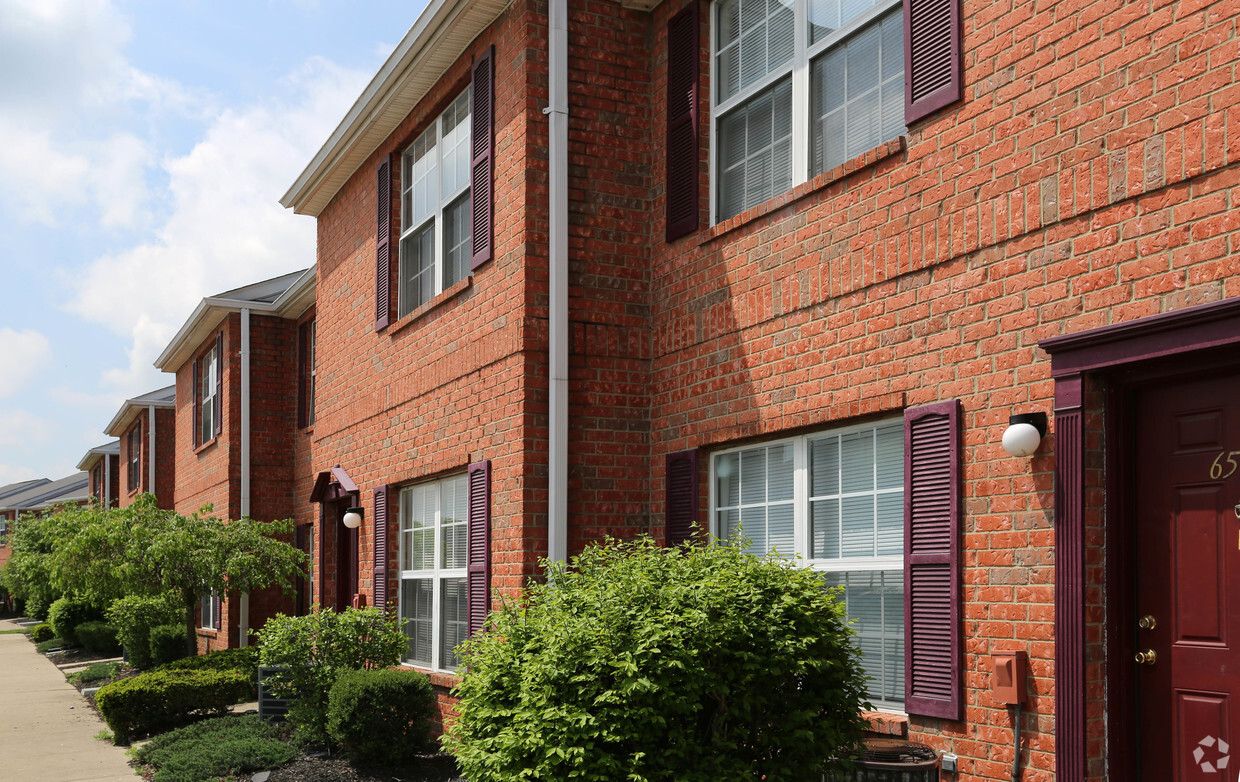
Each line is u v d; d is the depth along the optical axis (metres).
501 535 8.73
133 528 14.96
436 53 10.06
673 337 8.52
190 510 22.11
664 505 8.52
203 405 21.50
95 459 42.25
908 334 6.23
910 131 6.29
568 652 5.25
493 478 8.94
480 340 9.29
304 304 17.83
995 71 5.73
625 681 5.04
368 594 11.91
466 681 5.76
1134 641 5.02
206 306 18.42
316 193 13.95
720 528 8.03
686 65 8.57
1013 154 5.60
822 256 6.95
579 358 8.59
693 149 8.41
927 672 5.93
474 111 9.63
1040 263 5.41
